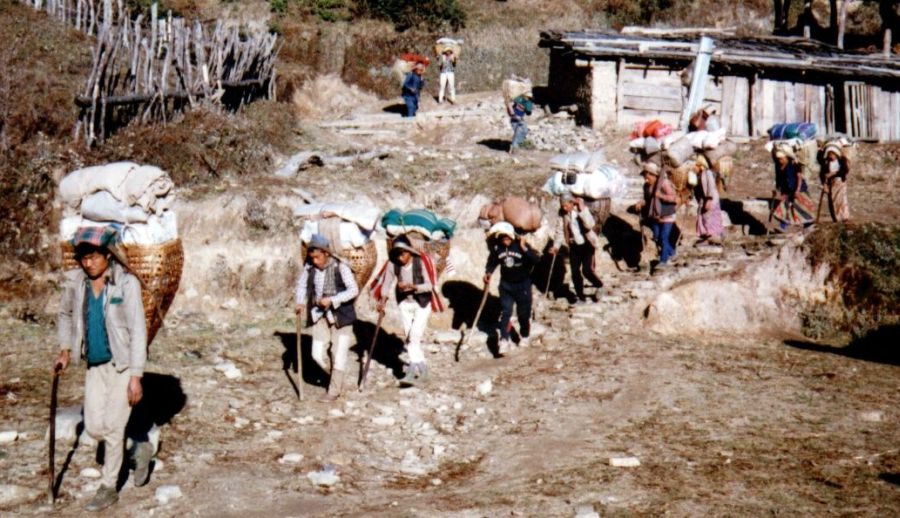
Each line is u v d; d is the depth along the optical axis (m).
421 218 9.88
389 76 25.86
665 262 12.96
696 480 6.61
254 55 19.06
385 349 10.87
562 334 11.34
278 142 16.16
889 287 12.65
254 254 12.50
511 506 6.17
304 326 11.44
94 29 19.31
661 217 12.84
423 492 6.66
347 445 7.66
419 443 7.88
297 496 6.42
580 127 20.73
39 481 6.36
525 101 18.92
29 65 15.95
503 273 10.73
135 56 14.90
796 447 7.42
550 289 12.88
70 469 6.59
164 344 10.22
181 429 7.64
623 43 20.64
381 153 16.64
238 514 6.04
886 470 6.81
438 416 8.62
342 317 8.73
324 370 9.32
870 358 11.20
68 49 17.36
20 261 12.08
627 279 12.76
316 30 26.33
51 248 12.27
